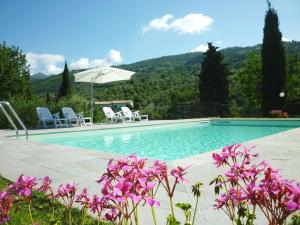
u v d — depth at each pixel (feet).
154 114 71.05
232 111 74.95
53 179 13.60
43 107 47.73
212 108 75.41
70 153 20.58
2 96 73.56
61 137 38.42
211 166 14.96
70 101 53.67
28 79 81.51
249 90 97.55
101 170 15.12
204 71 94.48
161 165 4.34
